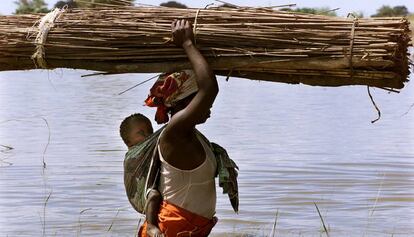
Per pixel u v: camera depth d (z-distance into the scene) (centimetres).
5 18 494
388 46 451
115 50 475
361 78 464
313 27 462
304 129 1383
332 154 1091
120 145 1183
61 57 481
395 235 673
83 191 845
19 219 726
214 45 466
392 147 1160
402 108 1798
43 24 482
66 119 1553
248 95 2216
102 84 2714
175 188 459
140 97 2139
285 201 799
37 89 2453
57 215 742
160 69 471
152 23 472
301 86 2623
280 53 462
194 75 461
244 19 468
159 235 453
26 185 876
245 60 465
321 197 820
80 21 480
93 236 668
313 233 679
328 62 459
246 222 719
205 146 463
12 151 1120
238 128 1393
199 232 467
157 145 460
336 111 1736
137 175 470
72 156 1075
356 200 805
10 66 493
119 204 785
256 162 1023
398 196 823
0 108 1797
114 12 482
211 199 469
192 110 443
